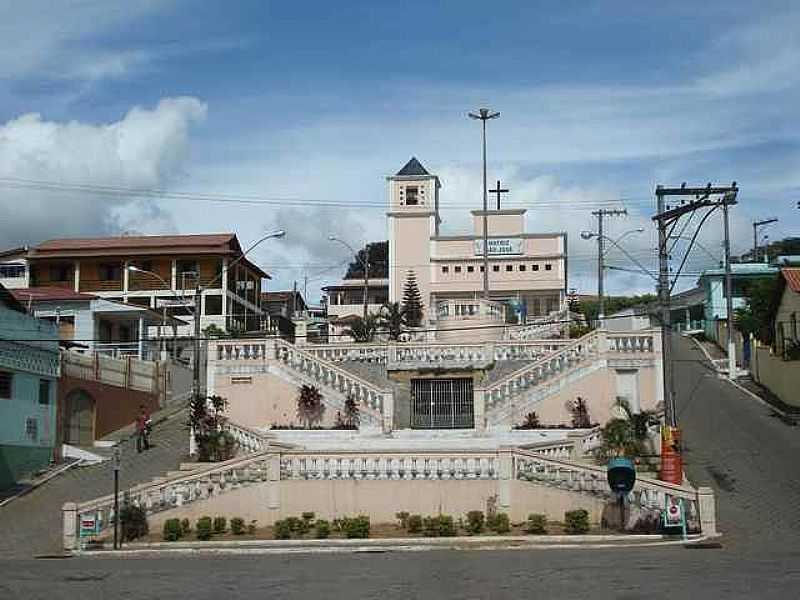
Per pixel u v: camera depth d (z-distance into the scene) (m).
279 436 37.81
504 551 24.83
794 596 15.52
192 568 22.14
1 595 17.72
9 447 39.03
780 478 33.12
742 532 26.66
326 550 25.95
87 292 84.38
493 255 93.38
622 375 39.41
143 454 42.53
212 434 37.66
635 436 34.16
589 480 29.02
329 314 108.62
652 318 77.75
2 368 38.84
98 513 29.03
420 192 96.62
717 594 15.86
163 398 56.84
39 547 28.70
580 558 22.30
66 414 45.00
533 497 29.42
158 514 29.78
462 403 41.97
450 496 29.64
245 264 89.38
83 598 17.23
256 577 19.97
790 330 50.88
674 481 31.03
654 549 24.30
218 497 29.94
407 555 24.36
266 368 41.25
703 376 58.41
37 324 42.00
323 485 29.95
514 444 35.69
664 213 36.56
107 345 59.03
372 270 118.44
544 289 92.31
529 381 39.25
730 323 59.22
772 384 51.50
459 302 50.69
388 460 29.94
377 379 43.53
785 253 107.69
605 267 71.38
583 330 59.91
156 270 85.00
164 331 69.56
